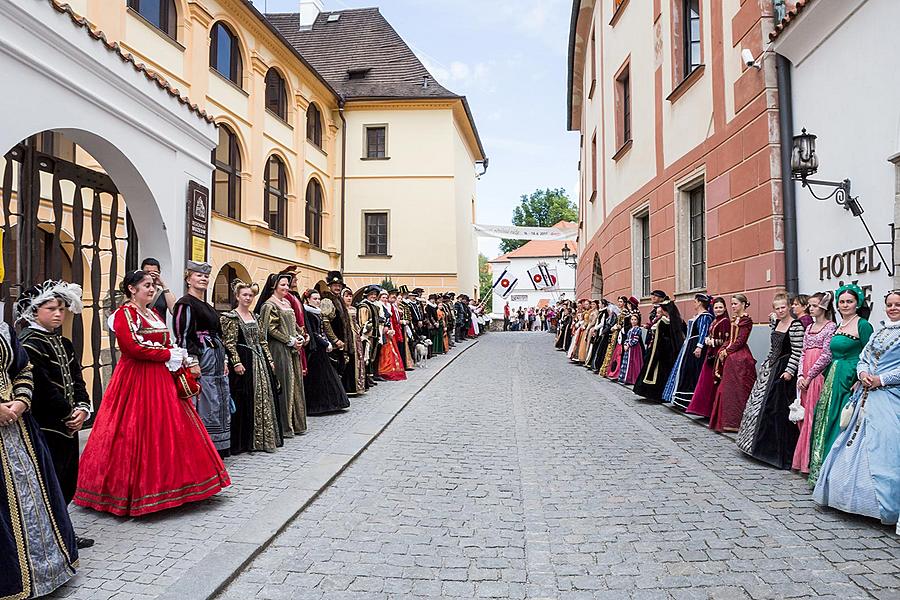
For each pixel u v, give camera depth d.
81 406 4.27
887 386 4.84
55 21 5.69
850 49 6.75
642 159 13.58
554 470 6.36
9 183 6.20
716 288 9.73
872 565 4.08
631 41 14.41
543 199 75.56
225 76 18.30
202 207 8.27
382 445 7.45
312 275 24.61
